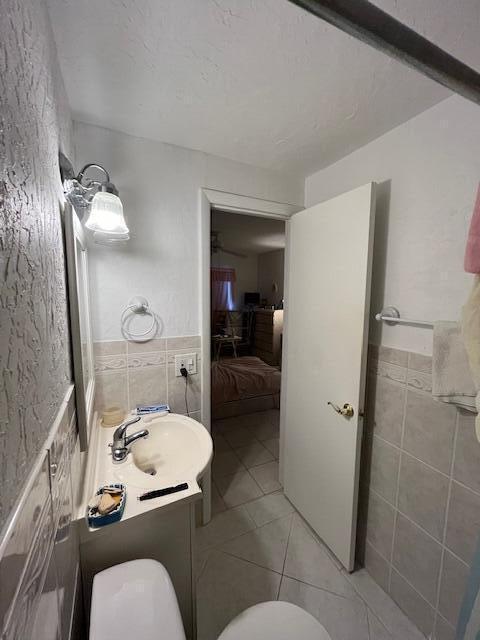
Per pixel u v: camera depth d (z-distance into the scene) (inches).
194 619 39.8
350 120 45.3
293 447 69.5
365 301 47.5
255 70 35.5
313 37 30.6
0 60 14.0
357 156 54.3
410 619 46.3
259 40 31.1
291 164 60.9
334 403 54.9
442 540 41.2
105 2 26.8
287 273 70.7
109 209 37.9
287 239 70.3
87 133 47.8
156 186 53.7
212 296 234.5
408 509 45.9
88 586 32.9
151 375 57.3
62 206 30.5
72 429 30.2
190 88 38.9
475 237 27.6
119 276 52.9
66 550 25.0
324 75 36.2
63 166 31.6
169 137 51.7
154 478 38.3
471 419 37.2
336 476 55.2
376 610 47.8
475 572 31.1
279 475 78.5
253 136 50.8
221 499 73.0
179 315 58.7
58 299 26.4
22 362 15.8
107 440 46.3
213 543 60.5
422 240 43.1
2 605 11.6
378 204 50.3
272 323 209.0
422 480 43.6
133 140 51.1
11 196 14.8
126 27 29.5
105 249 51.5
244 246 204.5
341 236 52.0
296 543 60.6
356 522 53.6
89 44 31.4
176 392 59.9
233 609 48.1
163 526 35.9
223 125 47.7
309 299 61.4
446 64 13.6
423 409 43.1
